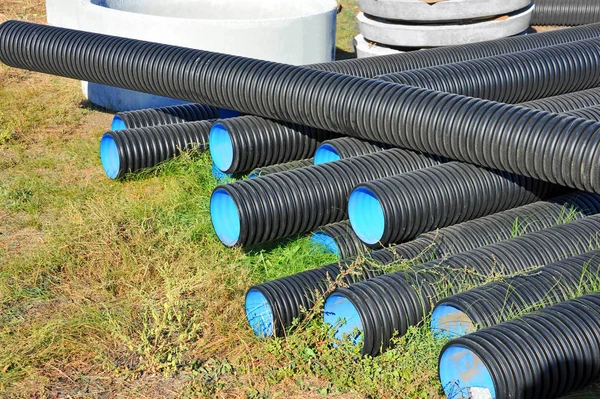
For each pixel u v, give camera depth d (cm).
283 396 457
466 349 441
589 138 482
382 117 545
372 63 676
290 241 555
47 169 654
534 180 552
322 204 546
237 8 842
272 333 486
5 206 602
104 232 555
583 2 962
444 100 532
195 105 685
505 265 490
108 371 472
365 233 535
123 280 525
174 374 471
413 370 458
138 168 630
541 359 428
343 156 584
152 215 574
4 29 655
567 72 639
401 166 564
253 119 612
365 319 464
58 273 537
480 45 713
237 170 608
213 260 538
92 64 628
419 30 772
